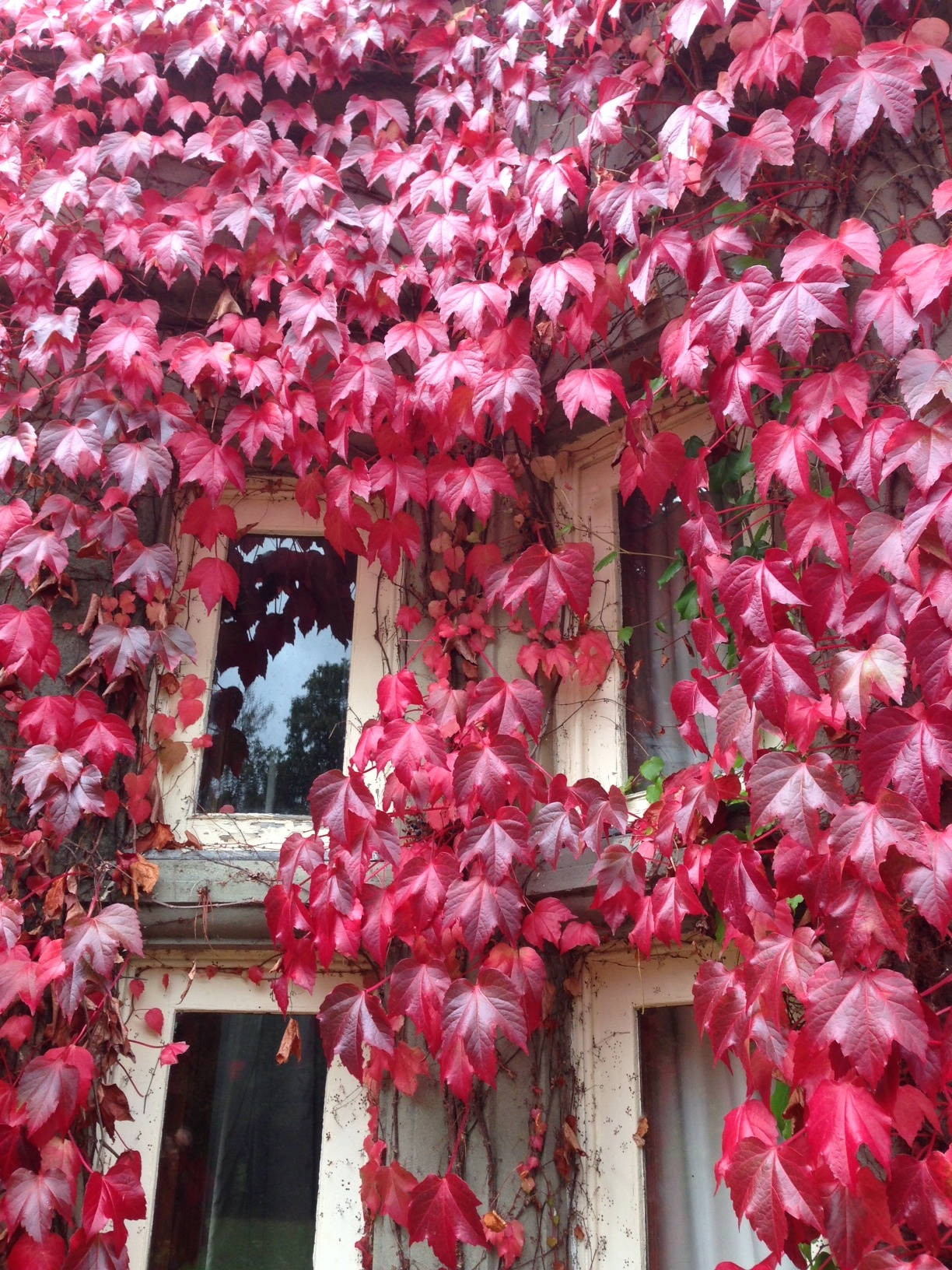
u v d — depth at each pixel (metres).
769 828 1.80
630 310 2.36
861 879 1.49
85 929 2.06
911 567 1.54
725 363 1.80
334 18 2.69
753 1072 1.63
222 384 2.32
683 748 2.39
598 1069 2.29
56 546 2.28
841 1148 1.39
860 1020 1.42
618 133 2.08
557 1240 2.16
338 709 2.68
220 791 2.62
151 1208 2.28
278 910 2.14
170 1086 2.38
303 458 2.35
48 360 2.35
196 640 2.71
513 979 2.03
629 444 2.04
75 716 2.26
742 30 1.94
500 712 2.04
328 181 2.43
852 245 1.67
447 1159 2.18
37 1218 1.88
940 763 1.46
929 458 1.52
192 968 2.37
